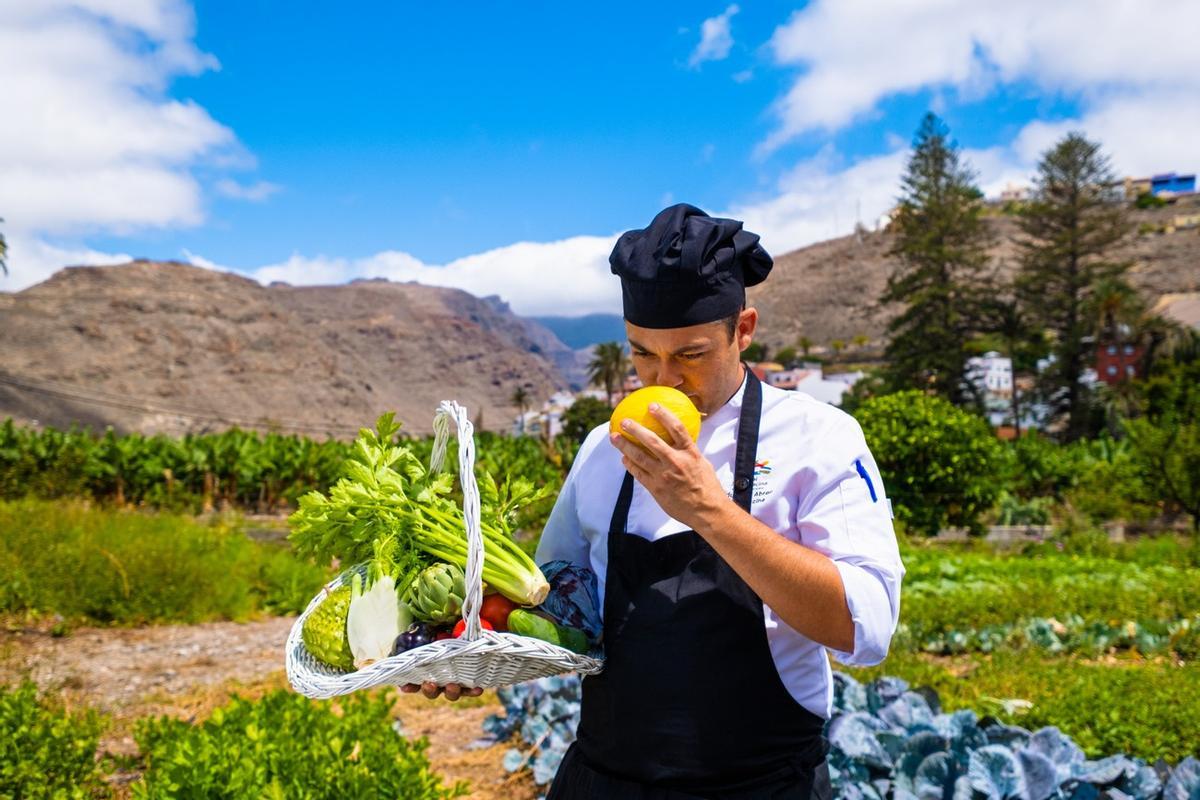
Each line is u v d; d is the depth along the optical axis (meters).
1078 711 4.95
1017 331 66.31
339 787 3.27
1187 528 20.27
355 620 1.86
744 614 1.76
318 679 1.77
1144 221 193.88
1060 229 67.75
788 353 188.88
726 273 1.75
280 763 3.29
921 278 65.38
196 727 4.01
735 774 1.76
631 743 1.80
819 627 1.62
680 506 1.57
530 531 10.71
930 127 65.25
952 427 17.86
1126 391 60.75
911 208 66.06
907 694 4.56
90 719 5.01
